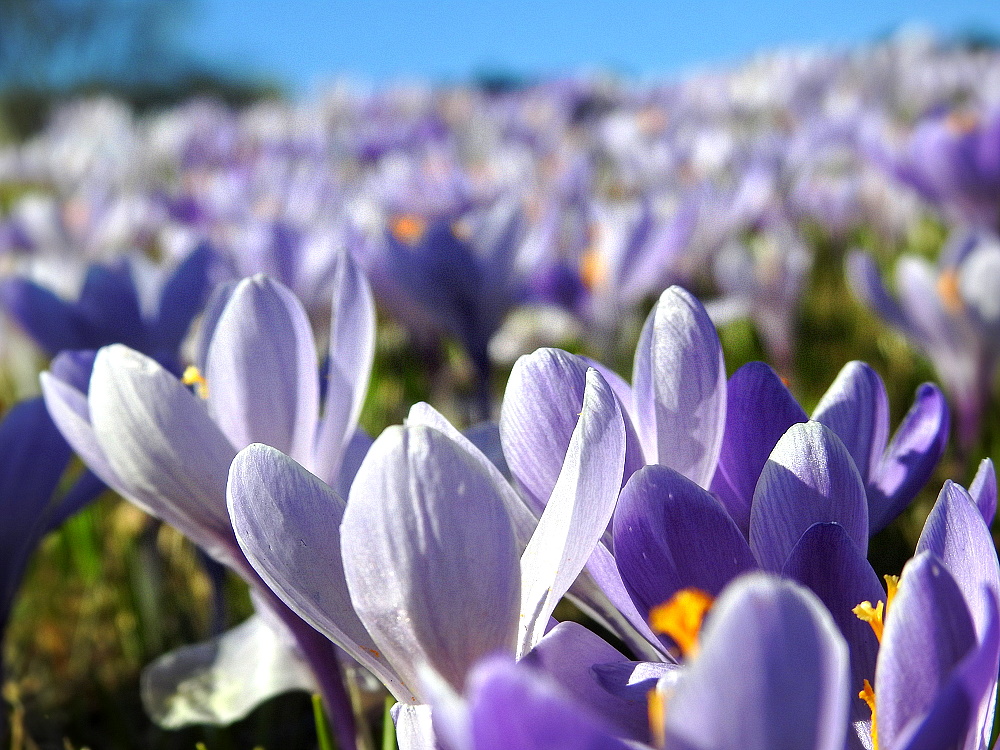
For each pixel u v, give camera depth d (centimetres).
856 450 23
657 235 62
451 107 211
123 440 23
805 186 106
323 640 26
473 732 13
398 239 55
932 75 197
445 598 18
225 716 31
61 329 45
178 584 52
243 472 20
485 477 18
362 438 27
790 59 223
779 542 20
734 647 14
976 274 53
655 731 17
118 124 257
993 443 58
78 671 48
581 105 201
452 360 66
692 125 165
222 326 24
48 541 56
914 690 16
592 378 19
